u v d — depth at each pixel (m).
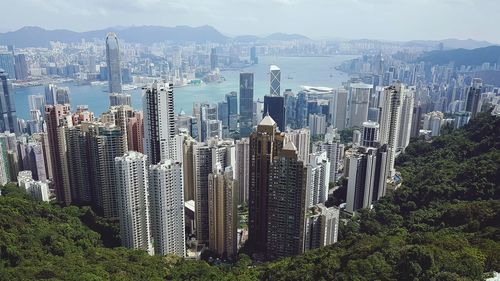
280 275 151.50
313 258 162.00
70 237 190.88
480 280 108.62
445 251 122.94
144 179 199.25
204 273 168.50
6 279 130.00
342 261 143.88
